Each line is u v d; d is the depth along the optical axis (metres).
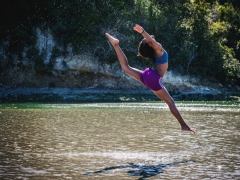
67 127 19.70
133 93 50.25
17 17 52.69
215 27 59.22
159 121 22.67
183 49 53.97
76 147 13.96
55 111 30.36
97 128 19.25
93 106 36.25
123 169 10.68
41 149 13.59
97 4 54.44
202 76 54.62
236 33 64.31
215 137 16.38
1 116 25.94
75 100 46.53
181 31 55.06
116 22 53.38
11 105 37.94
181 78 53.34
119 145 14.37
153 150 13.39
